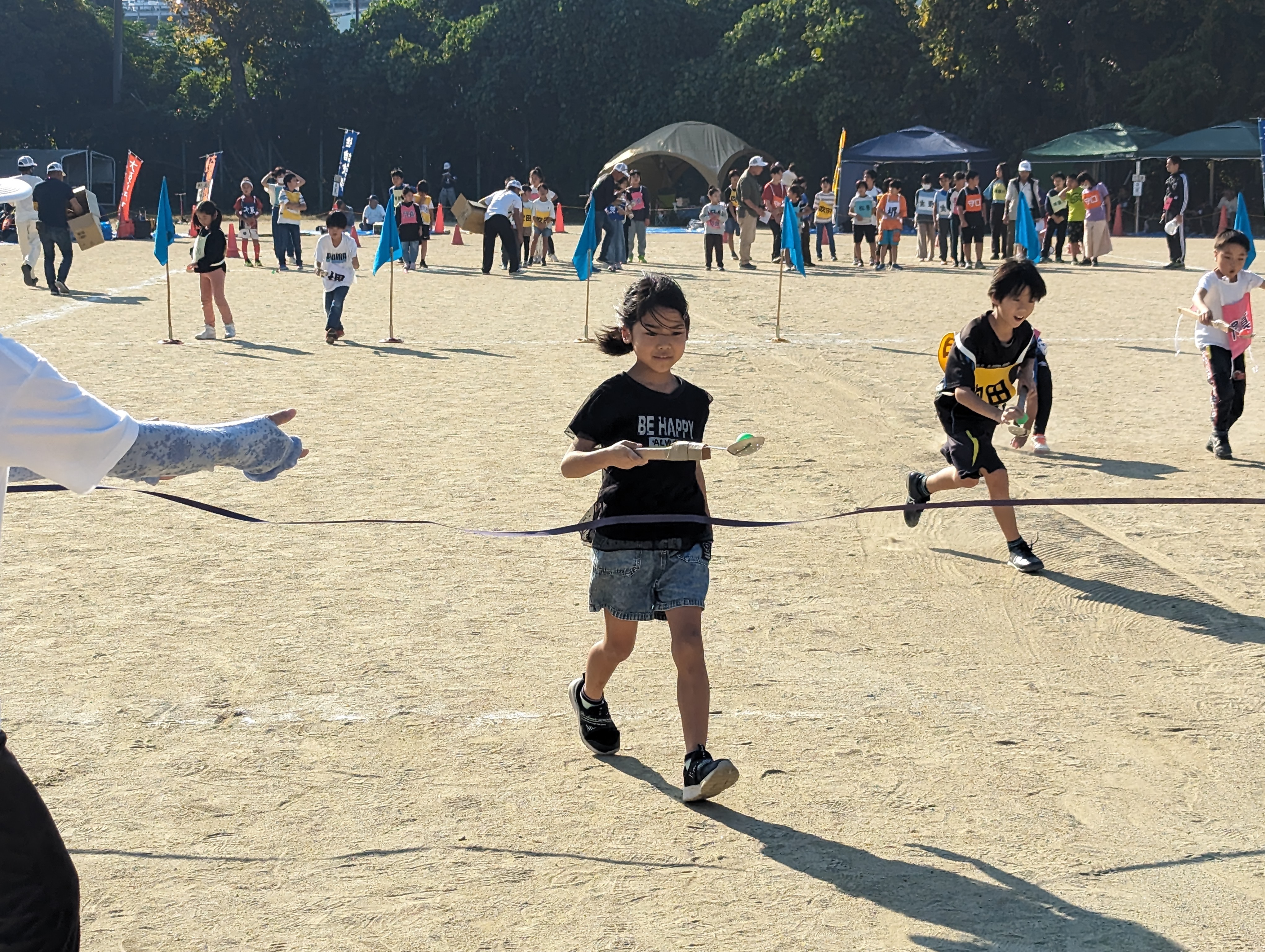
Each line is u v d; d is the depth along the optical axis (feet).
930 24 147.84
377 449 30.91
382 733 15.37
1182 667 17.79
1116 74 135.64
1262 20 126.11
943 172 144.97
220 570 21.63
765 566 22.25
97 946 10.91
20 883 7.96
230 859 12.41
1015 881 12.11
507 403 37.32
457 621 19.27
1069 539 24.02
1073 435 33.76
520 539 23.62
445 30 191.31
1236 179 131.95
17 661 17.37
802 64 158.81
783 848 12.71
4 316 57.26
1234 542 23.82
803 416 36.24
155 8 356.79
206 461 7.95
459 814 13.39
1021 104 146.61
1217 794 13.98
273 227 105.60
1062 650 18.42
